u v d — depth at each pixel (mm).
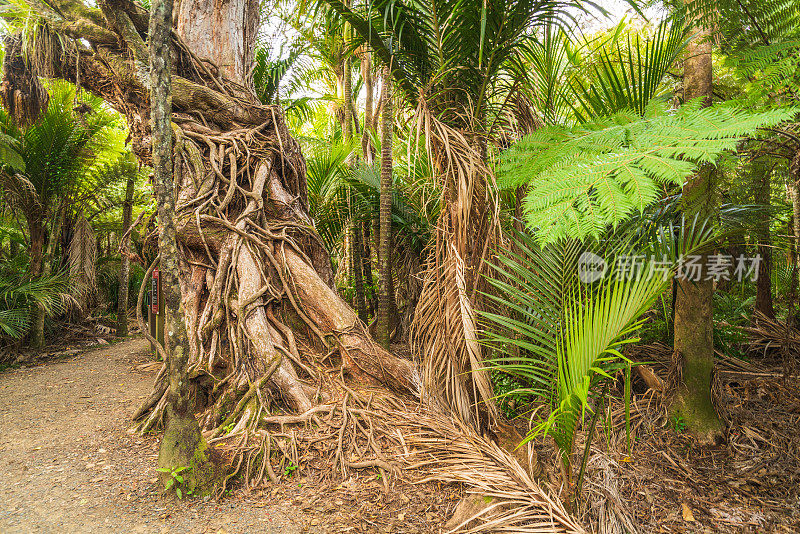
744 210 3420
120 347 7301
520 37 3018
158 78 2438
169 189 2518
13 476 2799
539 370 2506
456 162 2977
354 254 5988
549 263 2627
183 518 2410
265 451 2941
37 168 6965
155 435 3375
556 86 4016
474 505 2494
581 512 2582
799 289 5273
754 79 2113
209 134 4672
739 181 3107
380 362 3928
